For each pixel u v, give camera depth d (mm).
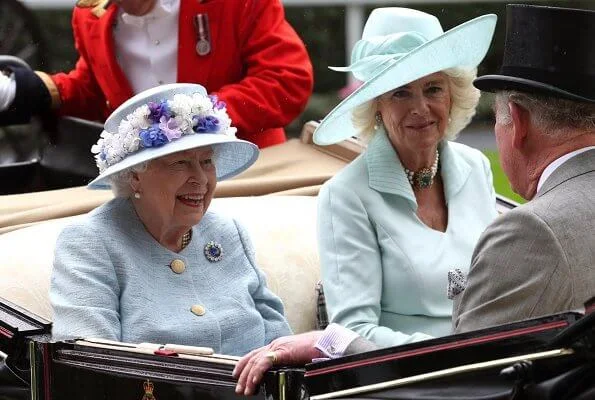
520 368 9492
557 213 10422
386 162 14195
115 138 13602
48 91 20016
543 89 10750
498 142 11234
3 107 19656
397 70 13648
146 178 13562
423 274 13742
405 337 13164
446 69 14070
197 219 13680
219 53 19406
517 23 11133
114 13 19766
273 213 16594
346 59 32219
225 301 13969
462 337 9953
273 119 19125
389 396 10203
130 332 13227
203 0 19344
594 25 10789
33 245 15422
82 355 12500
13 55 23031
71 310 13039
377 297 13719
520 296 10422
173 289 13719
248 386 11148
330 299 13797
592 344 9586
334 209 14070
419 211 14312
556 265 10281
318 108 33406
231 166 14805
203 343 13562
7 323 13242
